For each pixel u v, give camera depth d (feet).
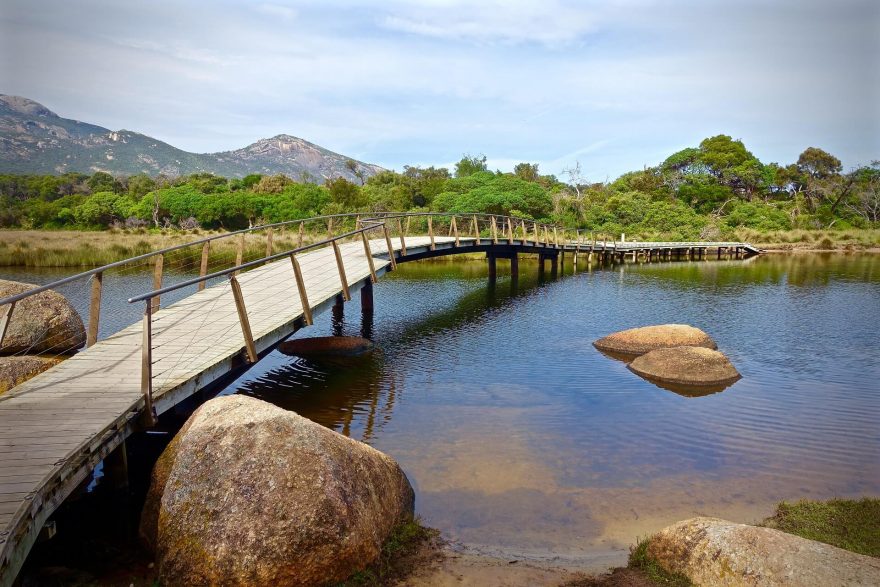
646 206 174.19
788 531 18.56
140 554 17.12
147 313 20.29
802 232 164.76
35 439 17.07
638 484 22.98
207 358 25.02
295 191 181.06
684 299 69.56
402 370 39.24
